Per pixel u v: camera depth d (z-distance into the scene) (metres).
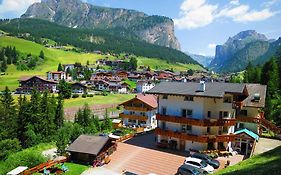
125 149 60.47
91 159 55.12
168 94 58.94
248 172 33.53
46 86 178.12
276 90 105.75
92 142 57.09
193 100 57.84
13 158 57.41
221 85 59.47
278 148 42.84
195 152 55.28
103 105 139.38
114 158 56.78
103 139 57.66
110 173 50.22
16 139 79.12
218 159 53.69
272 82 105.50
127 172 47.62
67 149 56.22
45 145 78.00
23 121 89.19
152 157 55.59
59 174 49.38
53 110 97.50
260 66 140.38
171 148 59.84
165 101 61.44
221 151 56.16
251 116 65.94
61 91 147.00
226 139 56.44
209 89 58.06
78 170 51.50
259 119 65.62
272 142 61.81
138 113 100.56
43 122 90.62
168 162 53.06
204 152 54.88
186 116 58.81
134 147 61.25
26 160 55.97
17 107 94.31
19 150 76.94
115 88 193.88
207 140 55.38
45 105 94.06
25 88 178.75
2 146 72.38
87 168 52.62
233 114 59.88
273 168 32.34
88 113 99.44
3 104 91.62
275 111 83.38
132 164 53.53
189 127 58.53
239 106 59.31
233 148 58.97
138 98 100.25
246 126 65.88
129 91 196.50
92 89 195.25
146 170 50.94
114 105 143.62
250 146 57.03
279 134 64.56
